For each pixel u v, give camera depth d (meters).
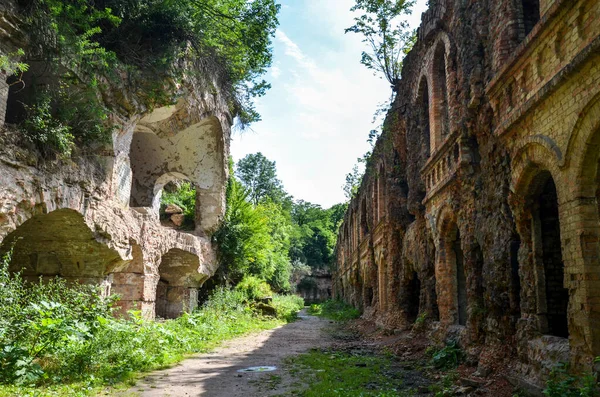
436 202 13.57
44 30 9.95
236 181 28.81
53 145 10.36
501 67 8.95
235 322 21.66
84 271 14.16
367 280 27.95
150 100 14.62
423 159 15.59
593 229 6.47
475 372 9.49
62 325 9.09
